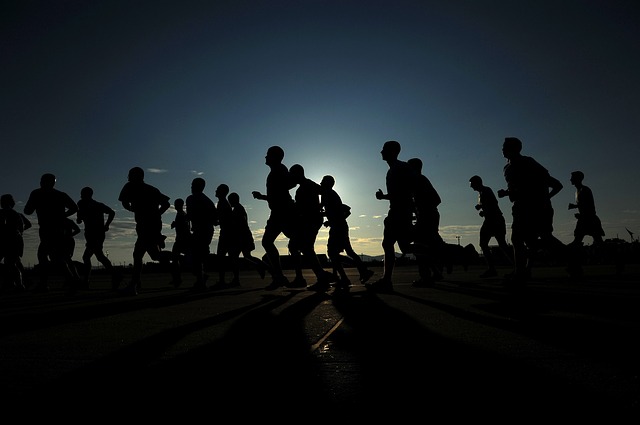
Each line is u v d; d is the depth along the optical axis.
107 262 9.16
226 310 4.69
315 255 7.02
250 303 5.40
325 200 7.80
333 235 7.77
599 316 3.60
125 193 7.57
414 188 6.44
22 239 9.81
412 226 6.44
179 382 1.98
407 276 12.03
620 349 2.46
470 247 15.35
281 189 6.98
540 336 2.85
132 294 7.44
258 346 2.73
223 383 1.95
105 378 2.06
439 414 1.54
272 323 3.64
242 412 1.60
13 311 5.06
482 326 3.29
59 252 8.00
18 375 2.13
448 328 3.23
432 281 7.39
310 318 3.89
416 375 2.02
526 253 6.33
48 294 8.45
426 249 7.32
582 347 2.52
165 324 3.76
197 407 1.66
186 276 16.80
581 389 1.77
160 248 7.72
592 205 8.74
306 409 1.62
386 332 3.12
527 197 6.19
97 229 9.23
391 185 6.43
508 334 2.95
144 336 3.18
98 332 3.40
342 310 4.41
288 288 8.20
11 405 1.71
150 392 1.84
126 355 2.55
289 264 21.70
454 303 4.82
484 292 6.18
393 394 1.76
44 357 2.53
